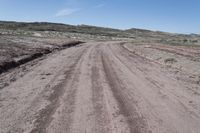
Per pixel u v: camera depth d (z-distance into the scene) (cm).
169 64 2275
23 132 667
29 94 1066
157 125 730
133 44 6469
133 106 916
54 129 688
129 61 2383
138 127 711
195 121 771
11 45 3391
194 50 4269
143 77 1527
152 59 2719
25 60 2269
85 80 1377
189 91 1176
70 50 3744
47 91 1120
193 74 1716
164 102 979
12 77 1465
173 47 5088
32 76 1497
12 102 947
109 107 896
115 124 731
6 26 15438
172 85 1309
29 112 830
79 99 993
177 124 742
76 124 726
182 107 916
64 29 17900
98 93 1096
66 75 1530
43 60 2367
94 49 4066
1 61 1867
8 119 765
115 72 1680
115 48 4534
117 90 1163
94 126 713
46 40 5666
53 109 863
